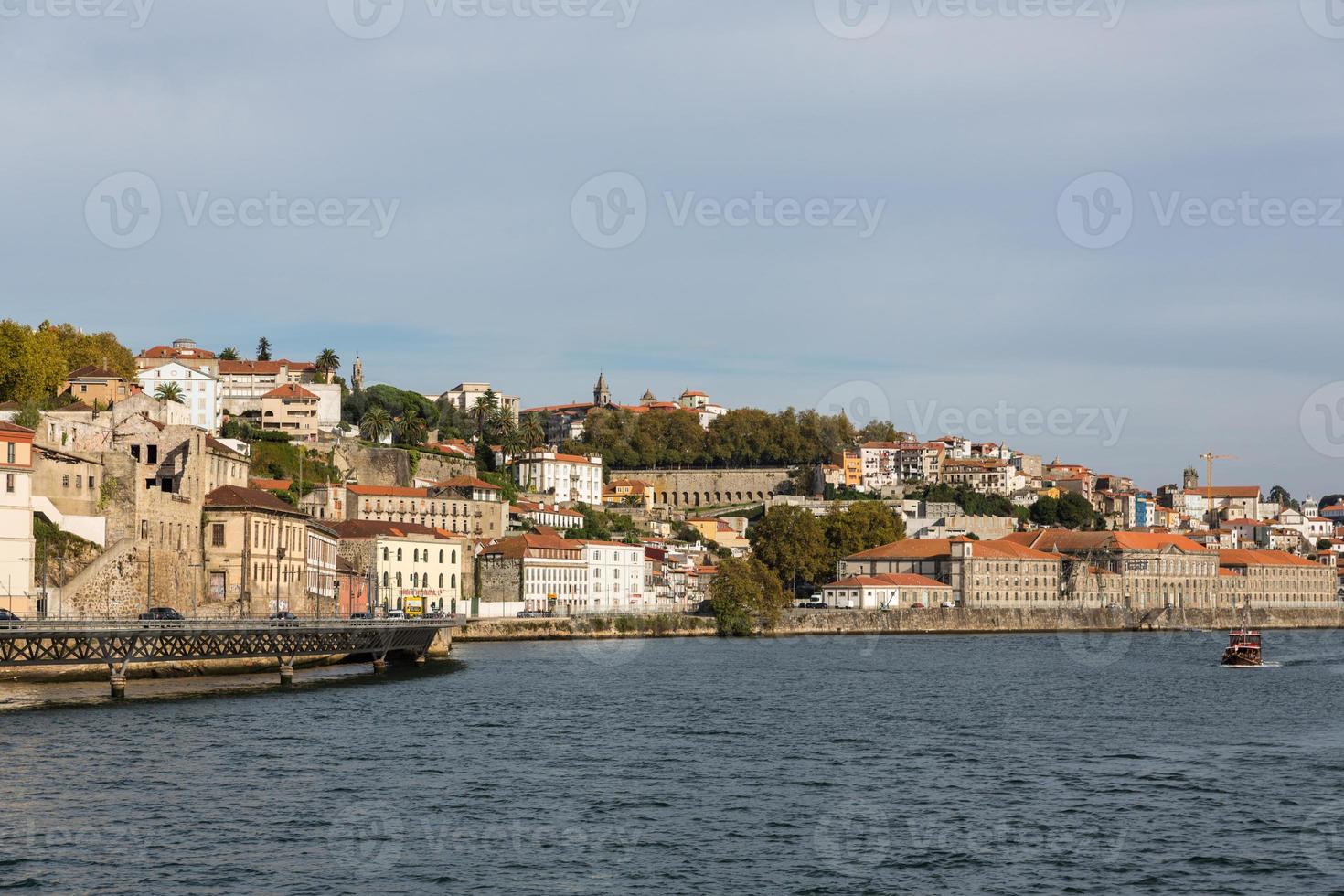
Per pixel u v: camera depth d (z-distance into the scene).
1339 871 83.69
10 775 102.75
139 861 82.06
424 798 99.38
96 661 144.25
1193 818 96.25
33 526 176.88
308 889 78.12
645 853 86.19
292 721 132.88
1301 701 170.88
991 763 117.56
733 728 137.62
